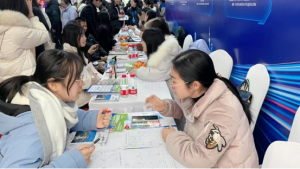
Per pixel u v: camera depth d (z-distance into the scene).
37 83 0.93
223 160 1.00
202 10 2.95
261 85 1.50
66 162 0.87
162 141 1.16
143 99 1.70
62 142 0.93
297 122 1.05
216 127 0.94
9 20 1.87
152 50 2.19
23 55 2.07
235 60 2.04
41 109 0.88
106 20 4.06
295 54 1.26
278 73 1.42
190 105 1.18
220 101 1.00
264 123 1.64
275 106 1.49
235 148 0.97
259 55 1.63
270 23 1.47
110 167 0.97
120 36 4.84
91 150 0.97
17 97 0.94
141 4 7.56
